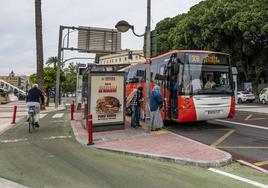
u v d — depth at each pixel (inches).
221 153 381.4
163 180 287.4
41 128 648.4
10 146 455.5
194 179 291.1
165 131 573.9
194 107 587.2
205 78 605.6
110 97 590.6
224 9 1610.5
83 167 334.0
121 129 599.8
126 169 326.6
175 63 605.3
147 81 556.1
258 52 1663.4
